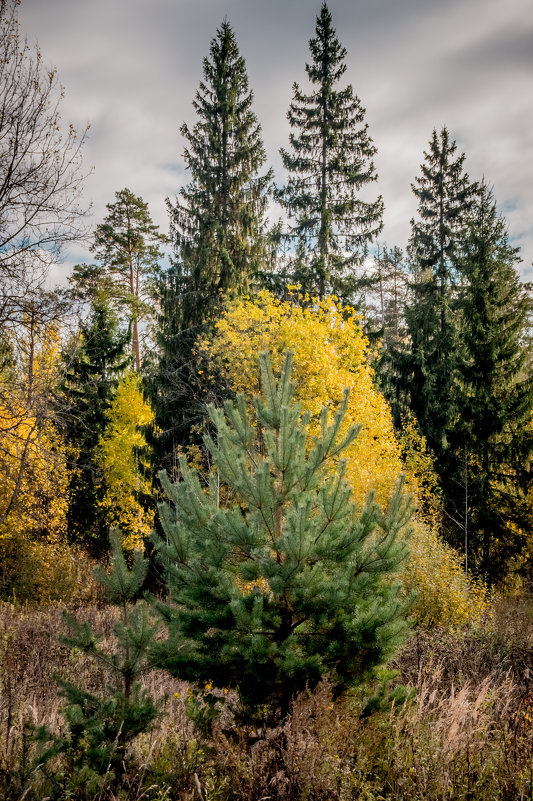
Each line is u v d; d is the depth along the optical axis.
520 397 15.80
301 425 4.35
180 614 3.91
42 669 6.23
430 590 9.60
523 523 15.54
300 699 3.61
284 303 14.09
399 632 3.73
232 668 3.80
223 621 3.73
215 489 4.74
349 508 4.14
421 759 3.67
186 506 4.21
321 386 12.32
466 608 9.95
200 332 16.98
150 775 3.65
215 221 18.12
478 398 16.06
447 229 23.92
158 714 3.82
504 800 3.42
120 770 3.56
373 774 3.65
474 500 16.02
